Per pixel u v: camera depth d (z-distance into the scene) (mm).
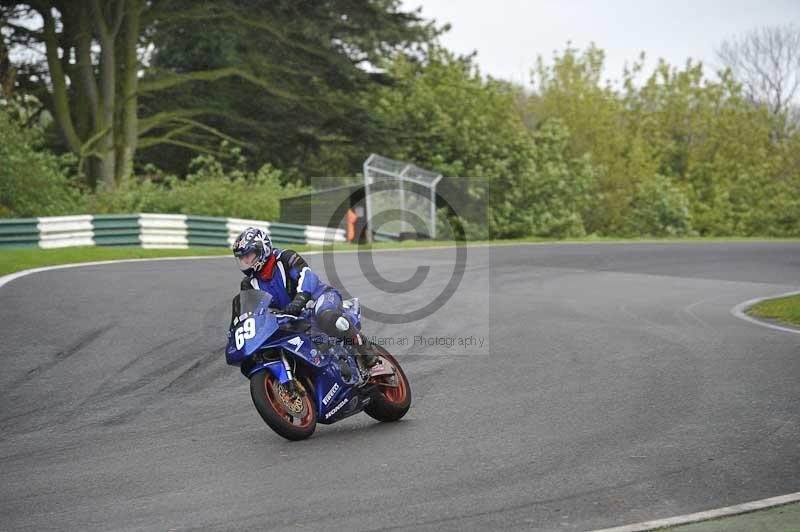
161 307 49188
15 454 26156
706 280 77750
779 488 21703
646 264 89938
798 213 188375
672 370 37062
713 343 44031
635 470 23234
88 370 36312
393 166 120750
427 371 37688
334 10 138250
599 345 43438
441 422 29047
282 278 26766
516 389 33906
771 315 55719
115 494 22078
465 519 19766
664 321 52156
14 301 49031
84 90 133000
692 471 23109
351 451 25656
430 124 151125
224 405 31875
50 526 19875
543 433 27250
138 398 32781
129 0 133750
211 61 152000
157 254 78375
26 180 96625
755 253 106312
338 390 27453
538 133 155250
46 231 79875
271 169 156125
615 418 29016
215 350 40094
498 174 143000
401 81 155000
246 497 21562
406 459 24641
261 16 134500
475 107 151875
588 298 62281
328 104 145500
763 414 29172
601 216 175500
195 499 21516
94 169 134500
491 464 23984
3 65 121250
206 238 89875
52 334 41781
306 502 21078
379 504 20828
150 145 148750
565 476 22812
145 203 105688
